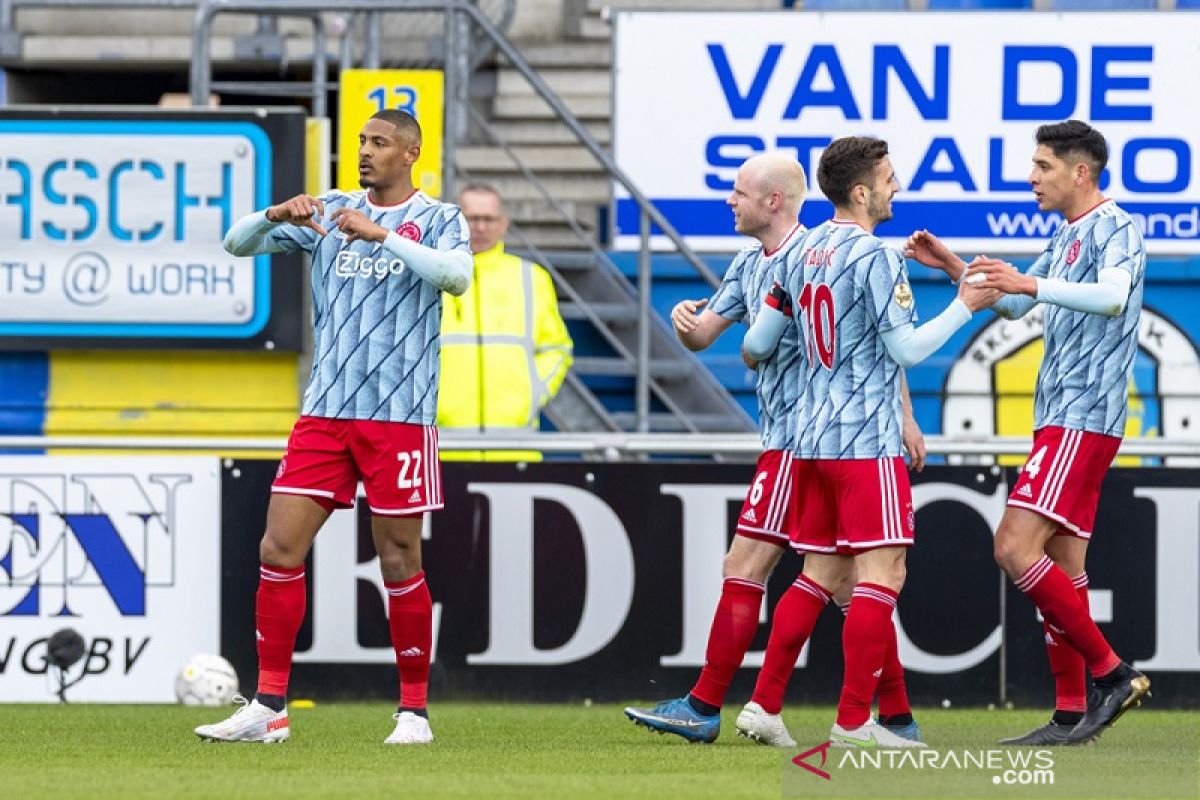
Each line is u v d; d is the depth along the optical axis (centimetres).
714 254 4109
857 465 2131
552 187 4506
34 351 3284
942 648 2823
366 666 2834
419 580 2289
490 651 2836
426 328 2238
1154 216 4041
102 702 2838
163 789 1817
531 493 2836
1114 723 2580
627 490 2836
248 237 2252
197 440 2850
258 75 4847
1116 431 2298
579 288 4025
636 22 4103
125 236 3266
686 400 3900
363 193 2281
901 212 4050
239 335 3253
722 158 4100
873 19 4056
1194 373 4038
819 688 2816
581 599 2834
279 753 2167
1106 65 4022
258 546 2848
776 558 2325
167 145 3262
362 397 2222
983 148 4041
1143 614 2812
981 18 4034
